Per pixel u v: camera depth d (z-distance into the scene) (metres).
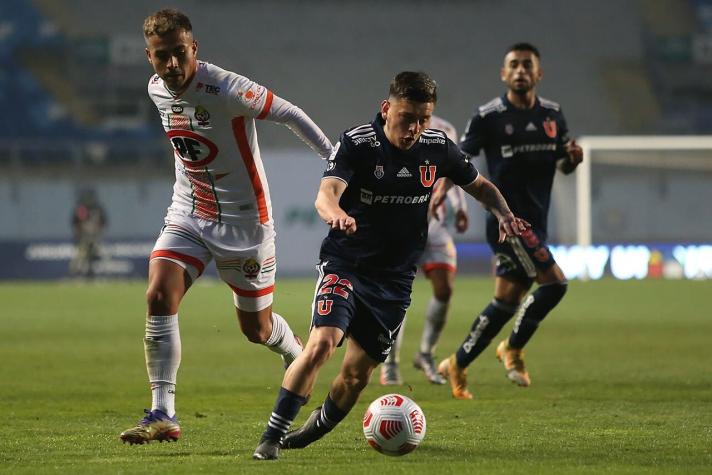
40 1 134.88
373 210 20.44
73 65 128.12
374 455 20.91
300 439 21.42
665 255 104.38
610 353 43.84
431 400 30.61
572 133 129.12
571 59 135.62
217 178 23.23
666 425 25.22
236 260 23.77
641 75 134.25
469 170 21.44
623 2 139.50
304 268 105.50
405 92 19.48
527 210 32.75
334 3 139.50
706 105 131.62
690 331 53.38
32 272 105.94
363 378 20.86
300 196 105.56
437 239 35.69
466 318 61.12
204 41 135.88
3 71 126.81
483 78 133.62
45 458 20.67
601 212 107.94
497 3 139.75
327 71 133.75
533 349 45.53
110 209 110.88
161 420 21.97
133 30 136.12
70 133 123.19
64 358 42.47
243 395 31.83
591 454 21.06
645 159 107.31
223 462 19.97
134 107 126.38
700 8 140.88
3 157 115.31
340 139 20.45
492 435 23.70
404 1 139.62
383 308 20.53
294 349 26.12
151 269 23.06
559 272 32.00
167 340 22.36
